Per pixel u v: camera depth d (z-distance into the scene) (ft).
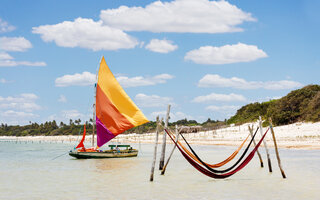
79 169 107.86
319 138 206.28
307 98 300.20
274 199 62.23
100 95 140.56
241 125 362.94
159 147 255.91
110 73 137.80
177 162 129.90
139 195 66.08
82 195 66.49
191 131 375.04
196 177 88.58
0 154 196.44
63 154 192.85
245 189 71.72
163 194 67.05
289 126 274.98
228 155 159.33
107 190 71.15
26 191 71.20
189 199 62.54
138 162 129.49
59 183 80.64
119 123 138.00
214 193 67.82
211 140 276.41
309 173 92.58
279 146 192.13
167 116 103.09
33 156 177.27
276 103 331.36
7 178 89.61
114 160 138.72
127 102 137.59
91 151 145.07
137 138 419.74
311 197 63.52
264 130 279.49
